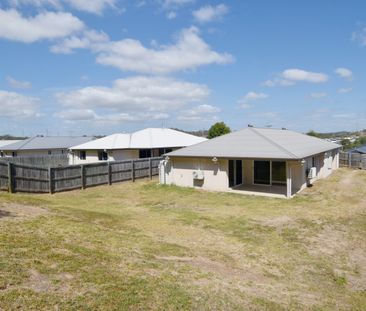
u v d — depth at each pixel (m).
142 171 24.31
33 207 11.34
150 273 6.22
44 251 6.45
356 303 6.32
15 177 16.16
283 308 5.58
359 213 13.65
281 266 8.06
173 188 19.95
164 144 33.19
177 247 8.58
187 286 5.86
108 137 35.22
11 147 40.97
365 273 7.98
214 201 16.22
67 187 19.11
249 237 10.30
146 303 4.91
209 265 7.48
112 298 4.86
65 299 4.58
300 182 18.56
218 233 10.62
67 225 9.14
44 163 33.50
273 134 22.70
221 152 18.98
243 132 21.47
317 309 5.78
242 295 5.87
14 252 6.11
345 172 26.55
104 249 7.31
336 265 8.36
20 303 4.28
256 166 20.23
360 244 10.03
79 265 5.96
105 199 17.08
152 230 10.41
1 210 9.91
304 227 11.53
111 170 21.89
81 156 34.06
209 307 5.16
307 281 7.28
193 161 20.06
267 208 14.48
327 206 14.89
